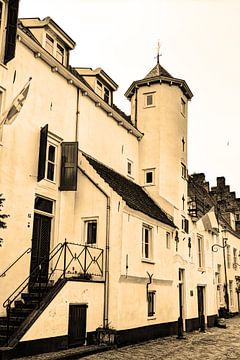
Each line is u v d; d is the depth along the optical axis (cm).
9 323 1055
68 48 1644
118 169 1892
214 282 2478
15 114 1137
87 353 1166
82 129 1638
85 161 1551
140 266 1548
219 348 1426
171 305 1812
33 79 1385
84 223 1515
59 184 1464
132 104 2291
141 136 2131
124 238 1441
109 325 1366
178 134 2167
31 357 998
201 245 2362
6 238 1184
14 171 1246
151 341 1554
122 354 1212
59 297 1155
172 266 1856
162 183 2038
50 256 1386
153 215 1702
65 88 1565
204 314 2277
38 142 1369
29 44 1366
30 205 1296
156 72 2245
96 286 1350
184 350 1355
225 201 4209
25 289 1241
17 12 1269
